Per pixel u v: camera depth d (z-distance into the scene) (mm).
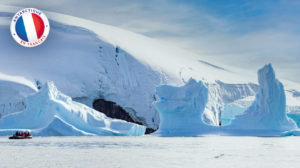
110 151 41344
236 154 38469
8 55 125438
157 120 129875
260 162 31344
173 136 78000
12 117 73562
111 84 130875
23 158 33406
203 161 31938
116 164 29547
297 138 71438
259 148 45969
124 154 37906
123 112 129750
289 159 33781
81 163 30000
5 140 60625
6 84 102688
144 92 133250
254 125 77250
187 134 77688
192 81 79500
